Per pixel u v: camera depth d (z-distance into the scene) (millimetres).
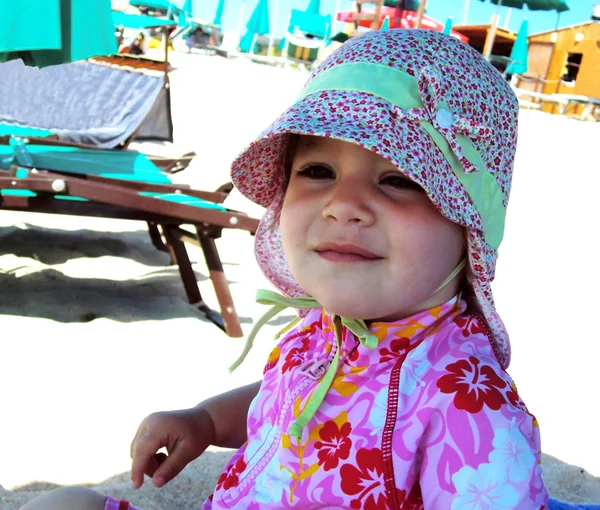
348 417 1155
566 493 2189
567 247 6379
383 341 1186
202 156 8305
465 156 1172
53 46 3174
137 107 6598
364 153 1162
